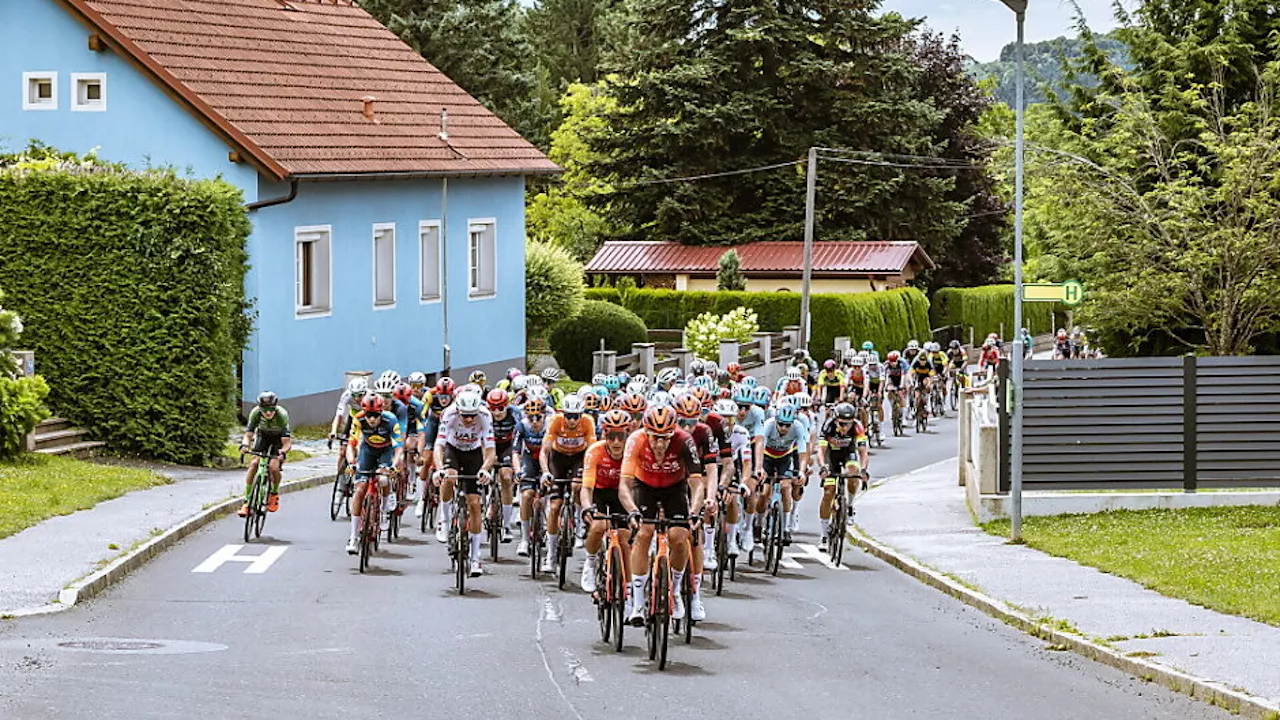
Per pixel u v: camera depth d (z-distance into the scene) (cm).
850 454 2111
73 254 2923
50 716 1022
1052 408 2309
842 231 6378
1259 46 3456
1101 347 3478
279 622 1466
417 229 4034
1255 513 2228
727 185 6425
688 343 5328
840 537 2016
